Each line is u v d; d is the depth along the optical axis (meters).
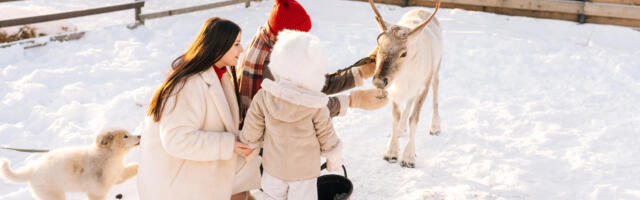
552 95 6.95
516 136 5.69
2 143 5.12
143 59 8.14
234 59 2.86
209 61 2.71
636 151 5.23
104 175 3.57
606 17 10.20
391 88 4.69
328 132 2.98
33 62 7.66
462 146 5.41
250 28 10.12
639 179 4.61
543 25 10.33
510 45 8.96
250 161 3.42
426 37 4.81
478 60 8.37
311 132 2.94
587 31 9.91
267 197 3.16
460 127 5.93
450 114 6.35
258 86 3.26
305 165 2.97
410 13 5.50
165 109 2.69
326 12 11.68
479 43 9.14
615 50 8.88
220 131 2.88
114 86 6.85
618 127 5.83
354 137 5.65
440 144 5.50
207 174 2.91
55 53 8.07
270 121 2.89
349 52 8.79
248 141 2.97
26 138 5.25
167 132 2.69
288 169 2.95
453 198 4.25
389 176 4.77
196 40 2.74
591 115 6.24
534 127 5.91
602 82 7.36
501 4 11.00
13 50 7.81
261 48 3.27
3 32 8.27
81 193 4.12
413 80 4.59
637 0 9.84
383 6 12.09
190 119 2.71
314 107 2.81
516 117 6.18
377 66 4.02
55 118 5.76
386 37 4.02
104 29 9.25
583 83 7.36
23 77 6.97
